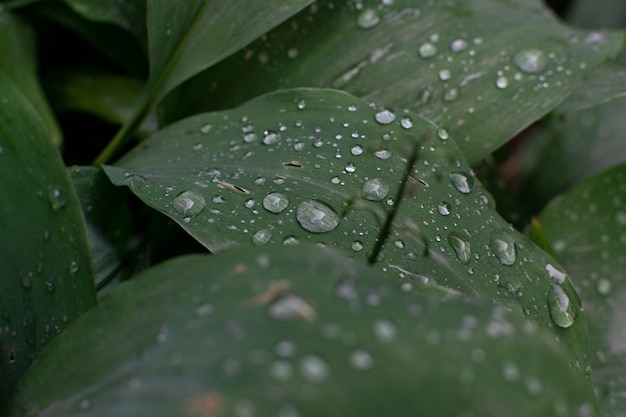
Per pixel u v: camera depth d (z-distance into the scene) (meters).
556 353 0.18
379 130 0.23
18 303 0.21
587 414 0.18
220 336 0.18
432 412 0.17
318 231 0.21
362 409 0.17
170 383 0.17
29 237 0.21
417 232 0.22
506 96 0.25
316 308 0.18
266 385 0.17
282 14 0.24
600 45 0.25
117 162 0.25
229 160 0.23
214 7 0.25
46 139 0.21
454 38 0.25
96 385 0.18
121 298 0.19
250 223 0.21
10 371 0.21
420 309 0.18
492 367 0.17
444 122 0.24
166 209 0.22
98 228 0.24
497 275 0.22
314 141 0.23
